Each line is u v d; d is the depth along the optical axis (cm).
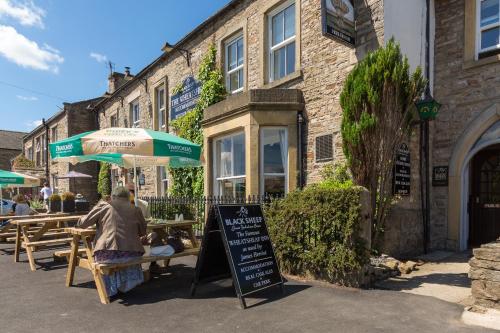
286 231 557
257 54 941
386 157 550
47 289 500
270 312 401
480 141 690
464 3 710
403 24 687
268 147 839
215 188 985
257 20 942
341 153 716
